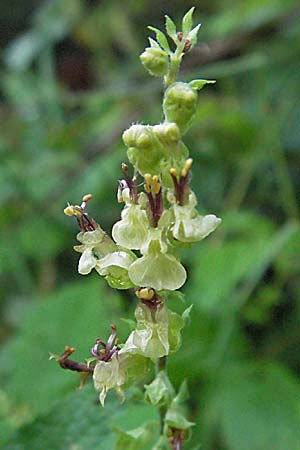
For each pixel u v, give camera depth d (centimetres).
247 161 27
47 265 29
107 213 28
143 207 14
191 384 21
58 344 22
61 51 36
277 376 21
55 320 22
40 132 32
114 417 16
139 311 14
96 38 34
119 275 14
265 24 29
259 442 20
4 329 28
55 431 16
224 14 31
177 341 14
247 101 29
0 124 33
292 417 20
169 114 14
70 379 21
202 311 22
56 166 29
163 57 14
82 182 29
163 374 15
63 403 17
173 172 13
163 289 14
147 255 14
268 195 28
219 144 28
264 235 24
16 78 32
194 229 13
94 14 34
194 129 28
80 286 23
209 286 22
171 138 13
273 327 24
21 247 28
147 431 15
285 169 26
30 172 29
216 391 21
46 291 28
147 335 14
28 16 38
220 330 22
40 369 22
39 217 29
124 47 35
